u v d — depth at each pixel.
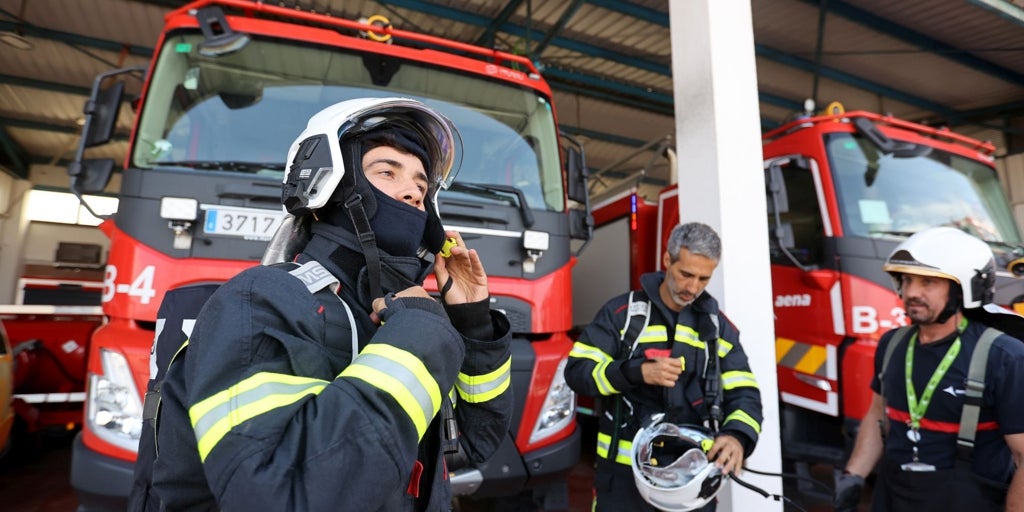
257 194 2.31
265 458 0.64
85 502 2.02
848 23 7.20
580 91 9.15
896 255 1.71
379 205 0.92
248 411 0.67
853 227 3.52
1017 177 9.70
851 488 1.81
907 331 1.81
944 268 1.58
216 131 2.49
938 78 8.60
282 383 0.71
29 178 12.16
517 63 3.36
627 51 8.10
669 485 1.60
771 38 7.63
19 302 6.27
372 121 0.96
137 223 2.20
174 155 2.40
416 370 0.72
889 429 1.77
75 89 9.00
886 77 8.62
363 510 0.63
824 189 3.65
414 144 0.99
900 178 3.82
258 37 2.65
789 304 3.77
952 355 1.63
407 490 0.81
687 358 1.87
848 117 3.85
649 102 9.62
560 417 2.58
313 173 0.88
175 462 0.75
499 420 1.05
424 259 1.10
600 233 5.54
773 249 3.94
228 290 0.77
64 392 4.82
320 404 0.68
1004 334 1.58
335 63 2.76
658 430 1.69
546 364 2.57
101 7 6.92
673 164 4.91
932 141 4.04
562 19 6.71
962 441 1.56
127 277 2.16
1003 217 4.07
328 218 0.94
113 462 1.97
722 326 1.96
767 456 2.74
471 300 1.04
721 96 2.96
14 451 4.59
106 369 2.06
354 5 6.85
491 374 1.03
